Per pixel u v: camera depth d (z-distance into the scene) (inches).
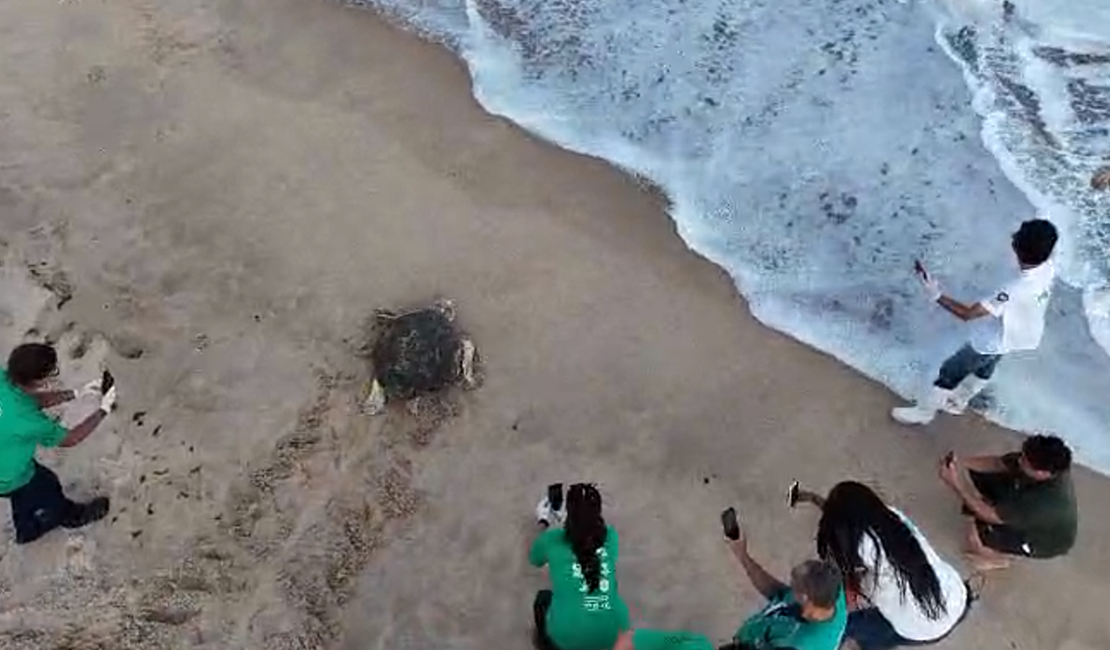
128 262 335.0
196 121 369.4
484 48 397.1
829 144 372.2
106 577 278.4
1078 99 374.6
